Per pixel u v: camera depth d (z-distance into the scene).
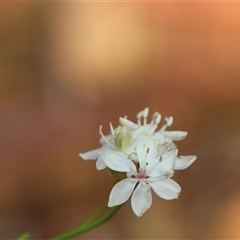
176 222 0.17
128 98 0.20
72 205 0.17
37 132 0.19
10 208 0.17
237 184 0.17
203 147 0.18
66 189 0.18
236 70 0.20
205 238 0.16
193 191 0.17
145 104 0.20
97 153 0.12
